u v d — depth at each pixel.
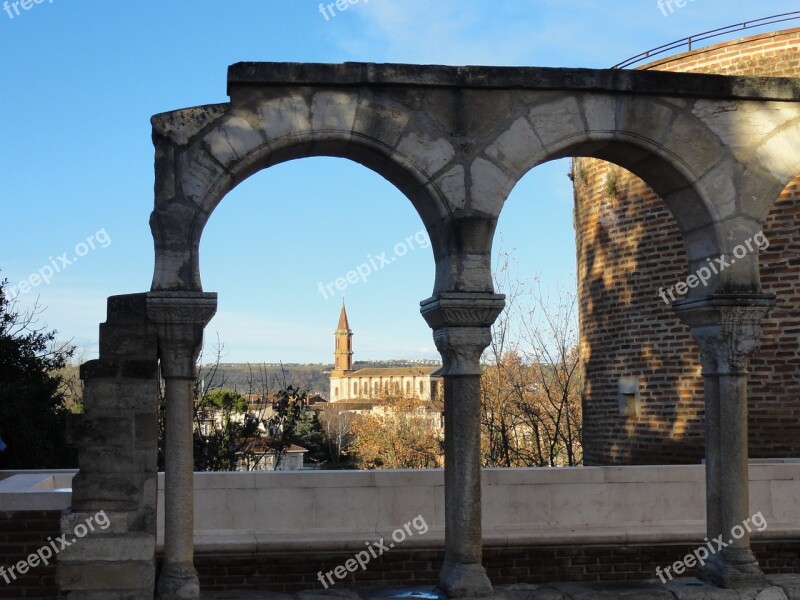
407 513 11.13
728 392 9.30
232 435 18.30
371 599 8.98
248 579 10.51
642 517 11.52
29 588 9.77
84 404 8.52
